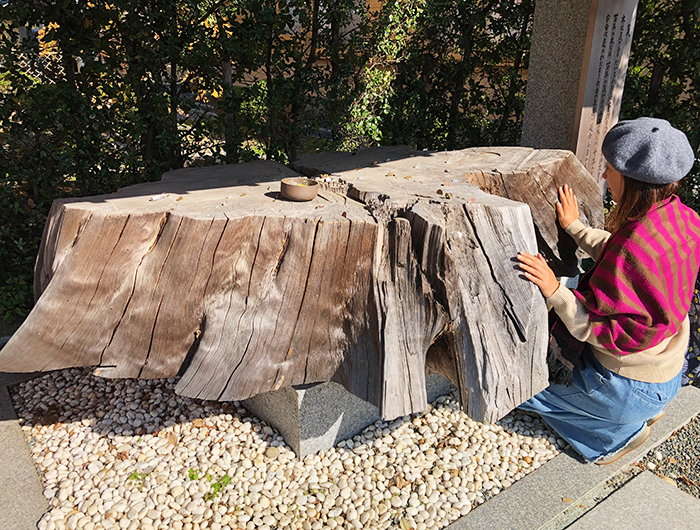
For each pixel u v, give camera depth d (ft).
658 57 14.61
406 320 6.88
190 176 9.35
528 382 7.16
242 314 6.97
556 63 11.83
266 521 7.18
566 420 8.44
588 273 7.31
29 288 12.07
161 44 11.48
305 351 7.17
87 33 11.03
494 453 8.60
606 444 8.27
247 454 8.32
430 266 6.81
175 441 8.50
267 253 6.97
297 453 8.31
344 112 14.49
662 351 7.13
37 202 12.05
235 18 12.32
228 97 12.95
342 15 13.25
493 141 17.03
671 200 6.61
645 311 6.31
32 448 8.29
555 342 7.57
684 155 6.32
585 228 8.71
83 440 8.50
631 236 6.36
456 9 14.76
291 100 13.88
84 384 9.93
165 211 6.97
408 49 14.90
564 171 9.93
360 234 6.90
